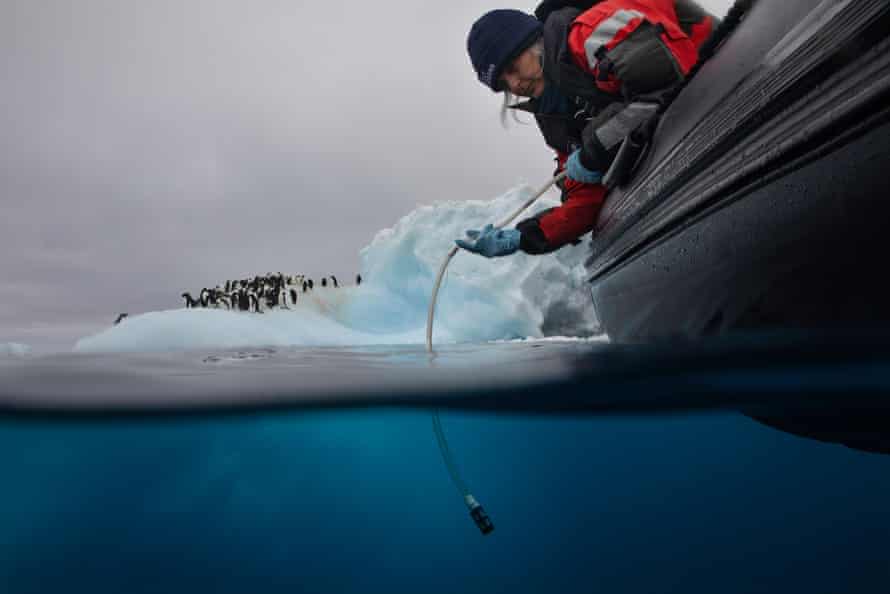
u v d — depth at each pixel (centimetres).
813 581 614
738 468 940
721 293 155
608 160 257
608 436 503
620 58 208
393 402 174
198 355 384
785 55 118
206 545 748
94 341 831
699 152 161
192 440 392
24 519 719
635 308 256
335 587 715
